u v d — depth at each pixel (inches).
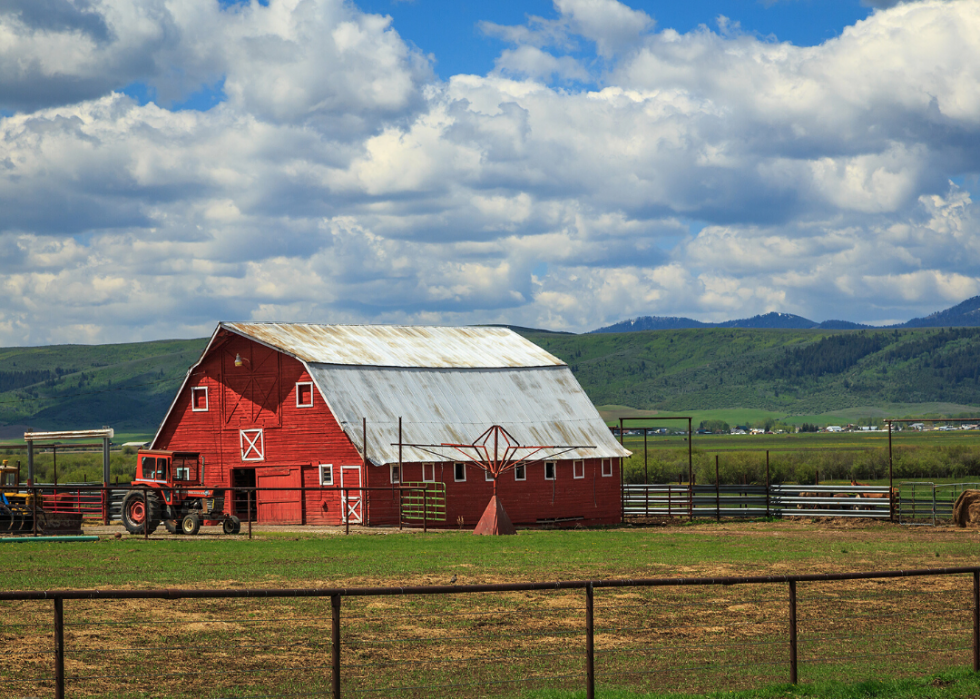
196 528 1883.6
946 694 695.7
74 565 1288.1
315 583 1139.9
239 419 2544.3
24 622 876.0
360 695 689.6
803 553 1601.9
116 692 679.1
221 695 678.5
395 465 2378.2
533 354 3120.1
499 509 2036.2
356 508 2335.1
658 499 2923.2
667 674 763.4
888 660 820.6
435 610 1000.9
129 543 1663.4
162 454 1919.3
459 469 2513.5
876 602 1090.7
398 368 2667.3
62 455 6865.2
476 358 2952.8
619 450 2834.6
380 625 919.7
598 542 1808.6
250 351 2546.8
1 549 1518.2
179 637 843.4
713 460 6550.2
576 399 2947.8
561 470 2709.2
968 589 1191.6
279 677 730.8
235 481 2559.1
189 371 2615.7
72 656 767.1
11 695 661.3
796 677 708.7
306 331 2728.8
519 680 725.9
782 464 6033.5
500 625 930.7
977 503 2385.6
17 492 2308.1
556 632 903.1
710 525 2603.3
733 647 858.1
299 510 2433.6
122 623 886.4
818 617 997.8
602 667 781.3
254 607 993.5
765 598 1107.9
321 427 2418.8
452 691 703.7
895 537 2014.0
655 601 1076.5
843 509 2677.2
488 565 1360.7
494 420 2701.8
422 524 2415.1
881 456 6776.6
